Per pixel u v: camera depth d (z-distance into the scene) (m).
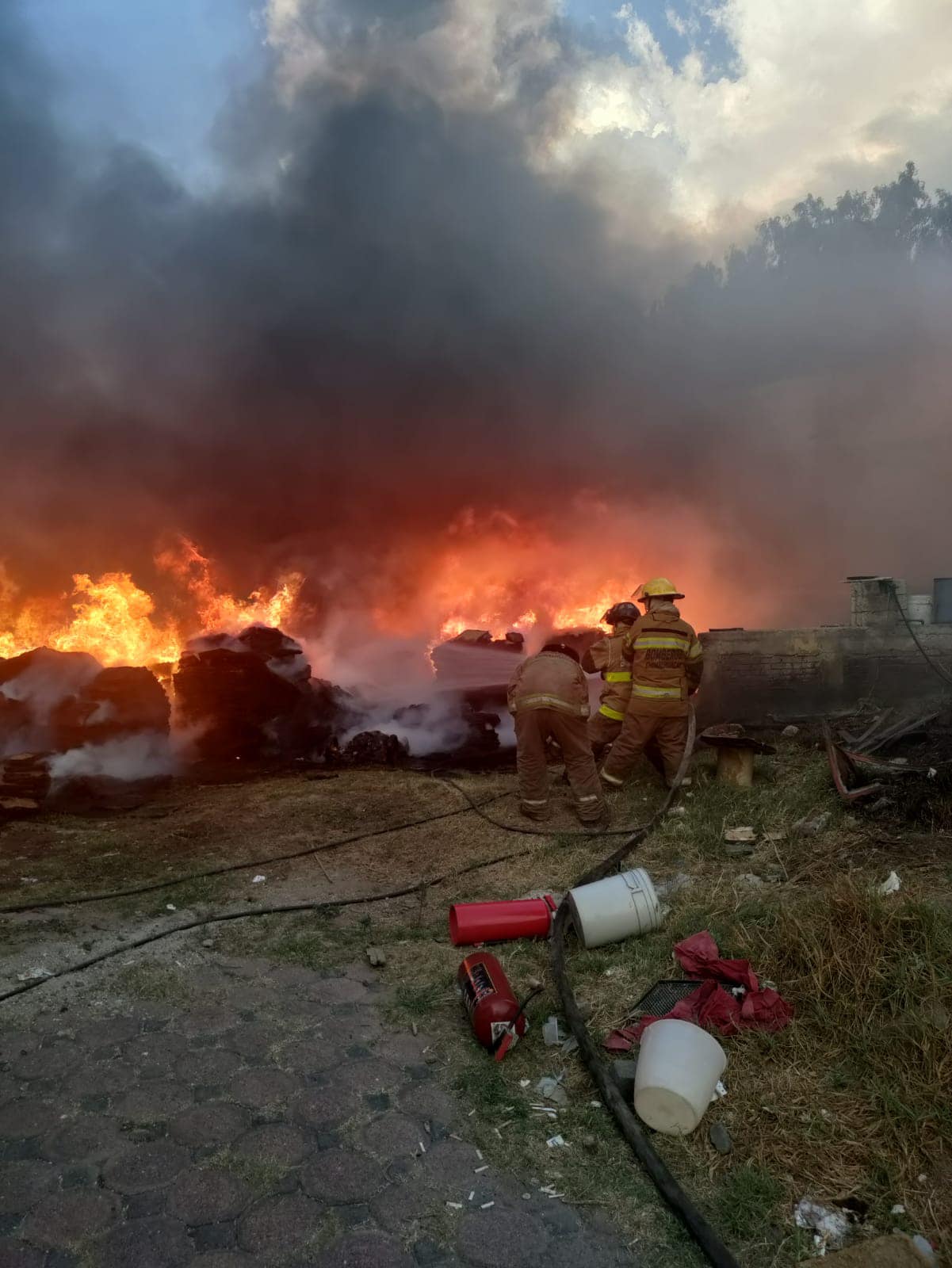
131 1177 2.63
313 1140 2.81
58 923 4.60
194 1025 3.53
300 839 6.14
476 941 4.28
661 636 6.50
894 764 5.89
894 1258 2.27
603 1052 3.30
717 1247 2.31
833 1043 3.16
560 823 6.21
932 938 3.41
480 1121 2.91
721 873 4.88
